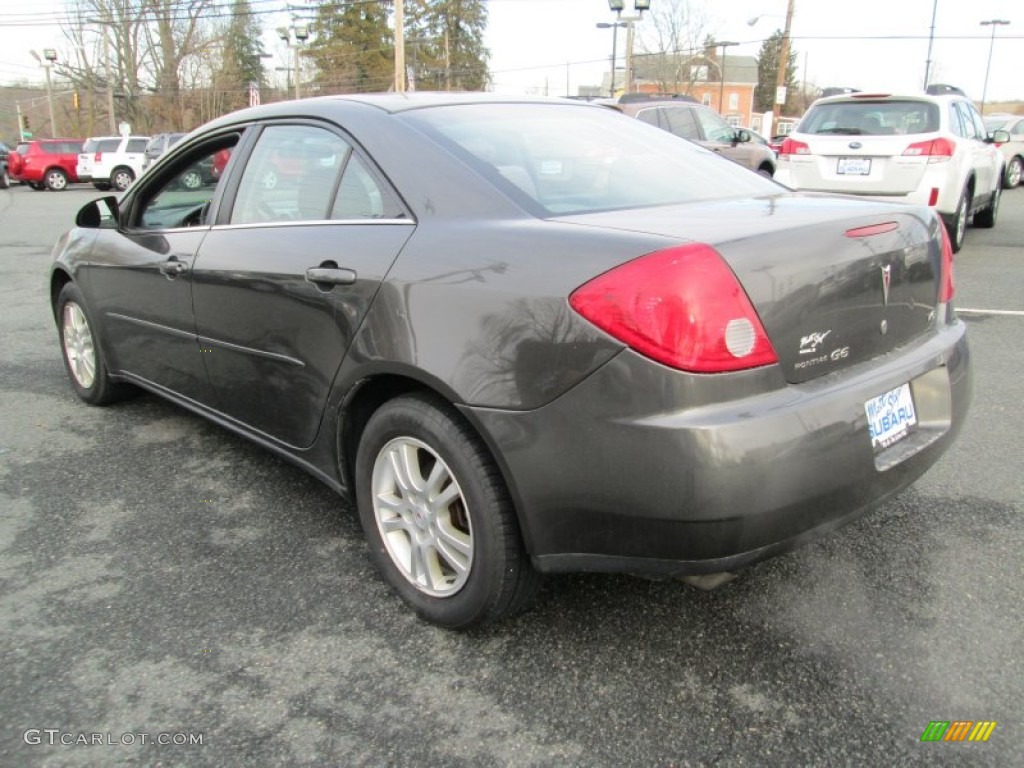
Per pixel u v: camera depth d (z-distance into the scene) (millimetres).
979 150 9312
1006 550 2918
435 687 2281
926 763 1985
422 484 2514
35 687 2291
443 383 2246
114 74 50750
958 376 2611
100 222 4043
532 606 2635
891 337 2432
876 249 2336
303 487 3576
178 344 3527
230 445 4062
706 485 1897
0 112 74438
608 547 2088
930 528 3078
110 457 3918
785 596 2664
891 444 2297
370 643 2480
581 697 2229
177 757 2037
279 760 2027
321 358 2693
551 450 2066
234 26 55250
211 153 3496
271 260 2877
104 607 2676
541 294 2076
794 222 2201
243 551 3029
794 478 1979
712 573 2033
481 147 2688
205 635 2525
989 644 2406
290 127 3088
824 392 2107
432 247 2383
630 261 1977
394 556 2641
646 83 51250
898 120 8469
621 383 1948
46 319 6984
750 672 2311
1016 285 7422
